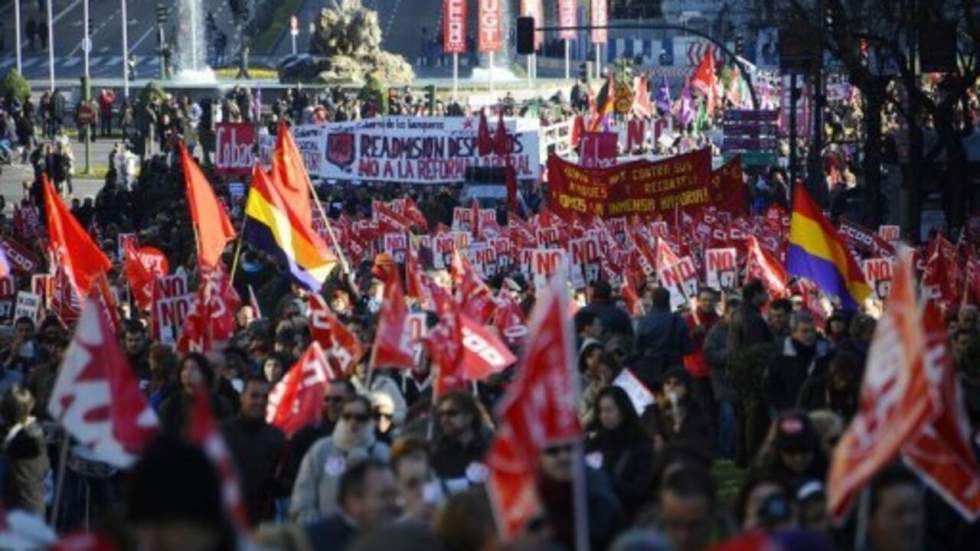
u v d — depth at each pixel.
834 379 29.91
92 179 140.00
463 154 101.06
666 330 39.88
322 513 25.34
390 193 100.88
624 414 26.33
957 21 83.69
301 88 176.00
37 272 63.34
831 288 43.25
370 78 168.00
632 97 152.12
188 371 29.56
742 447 39.59
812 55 89.56
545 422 17.72
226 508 13.88
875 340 18.27
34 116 165.12
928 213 90.50
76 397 20.59
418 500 21.38
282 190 46.62
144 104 147.50
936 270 46.91
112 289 49.66
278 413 29.19
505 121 102.25
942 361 18.62
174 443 13.99
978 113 119.88
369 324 37.81
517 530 17.69
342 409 25.70
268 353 37.91
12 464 31.47
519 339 37.59
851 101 147.38
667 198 70.44
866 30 84.75
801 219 43.09
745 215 71.12
